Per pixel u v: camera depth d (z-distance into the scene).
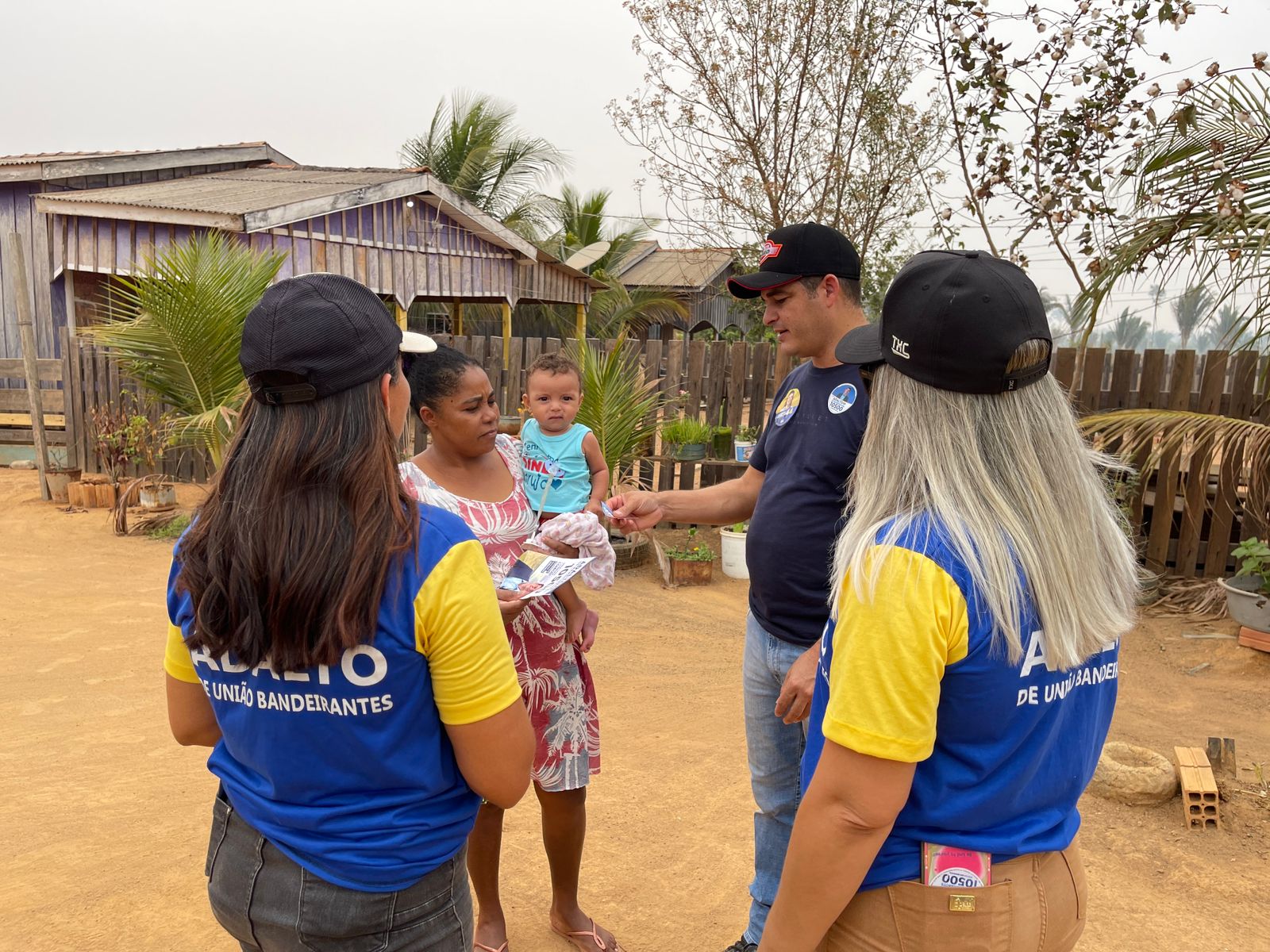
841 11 9.51
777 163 10.03
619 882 3.32
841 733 1.27
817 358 2.58
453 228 15.86
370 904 1.45
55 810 3.77
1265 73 5.22
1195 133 5.57
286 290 1.42
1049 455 1.37
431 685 1.44
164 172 15.27
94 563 7.93
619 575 7.72
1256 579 6.09
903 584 1.26
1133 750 4.08
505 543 2.70
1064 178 5.99
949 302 1.33
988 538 1.29
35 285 13.39
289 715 1.40
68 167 13.62
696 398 9.35
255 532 1.34
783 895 1.37
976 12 6.07
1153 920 3.05
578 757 2.76
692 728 4.71
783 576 2.47
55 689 5.08
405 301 14.77
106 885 3.23
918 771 1.35
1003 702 1.30
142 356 8.67
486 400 2.63
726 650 6.00
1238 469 6.48
